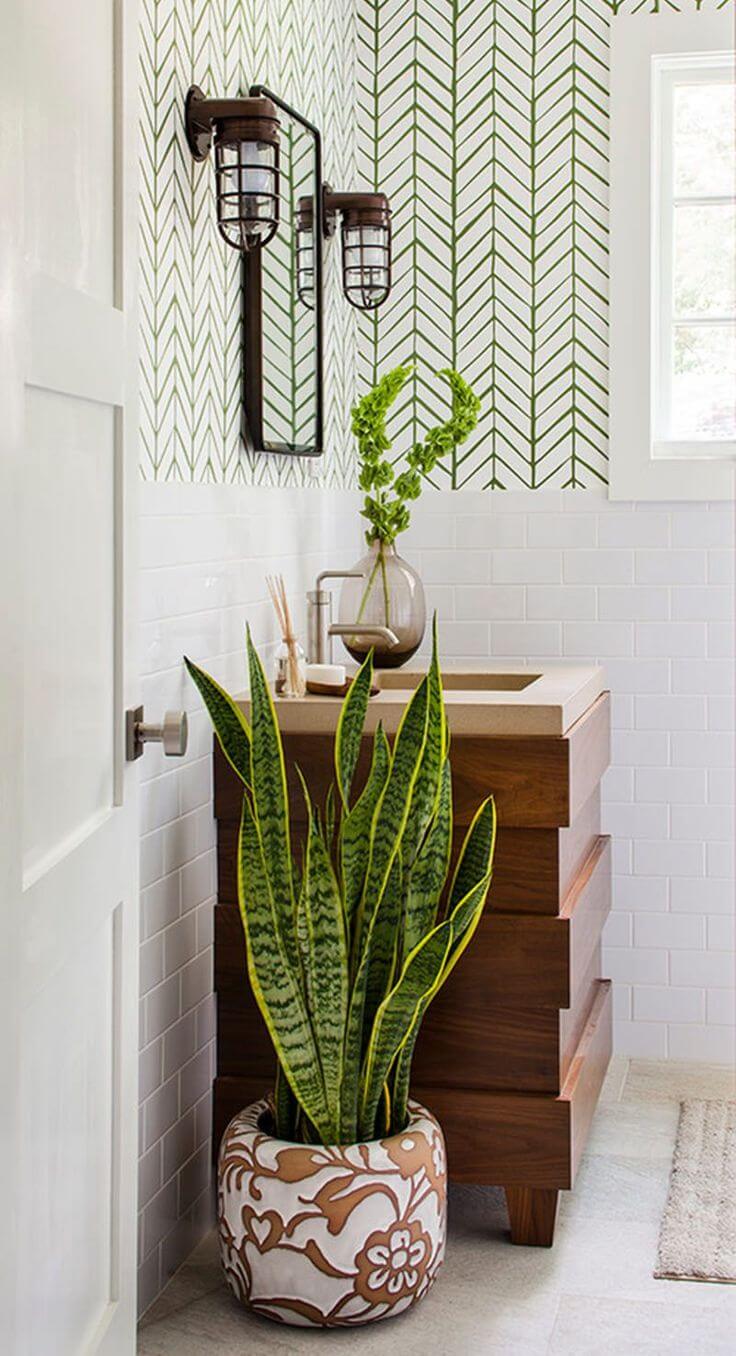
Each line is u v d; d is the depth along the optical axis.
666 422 3.81
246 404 2.91
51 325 1.44
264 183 2.54
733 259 3.78
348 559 3.78
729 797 3.73
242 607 2.90
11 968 1.29
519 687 3.32
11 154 1.25
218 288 2.74
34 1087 1.44
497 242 3.77
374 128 3.81
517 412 3.78
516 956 2.60
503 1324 2.40
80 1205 1.65
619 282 3.70
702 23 3.62
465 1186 2.98
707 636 3.71
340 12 3.63
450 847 2.58
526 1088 2.62
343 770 2.49
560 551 3.77
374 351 3.84
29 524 1.41
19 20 1.25
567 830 2.71
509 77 3.73
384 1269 2.33
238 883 2.51
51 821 1.50
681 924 3.76
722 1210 2.80
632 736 3.76
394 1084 2.51
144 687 2.39
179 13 2.51
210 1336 2.36
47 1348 1.50
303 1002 2.40
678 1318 2.42
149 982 2.44
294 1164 2.32
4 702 1.25
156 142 2.42
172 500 2.51
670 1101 3.44
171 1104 2.56
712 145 3.76
